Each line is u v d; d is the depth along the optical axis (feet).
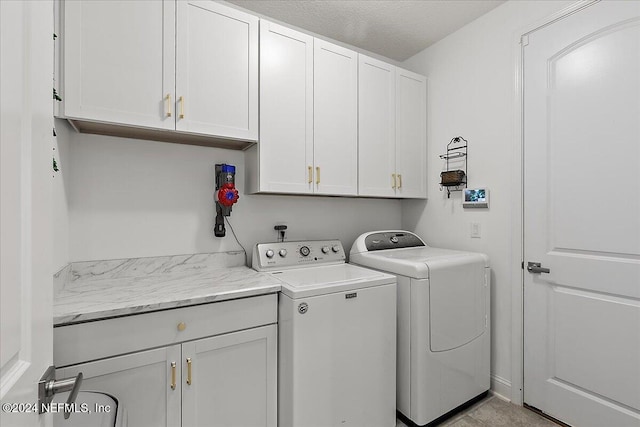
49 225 1.92
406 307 5.66
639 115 4.70
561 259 5.59
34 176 1.71
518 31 6.27
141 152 5.66
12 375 1.45
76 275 5.06
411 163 7.88
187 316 4.18
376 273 5.88
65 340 3.50
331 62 6.57
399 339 5.80
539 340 5.91
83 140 5.15
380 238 7.39
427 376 5.51
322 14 6.93
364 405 5.23
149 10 4.68
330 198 7.89
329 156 6.53
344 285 5.03
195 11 5.06
